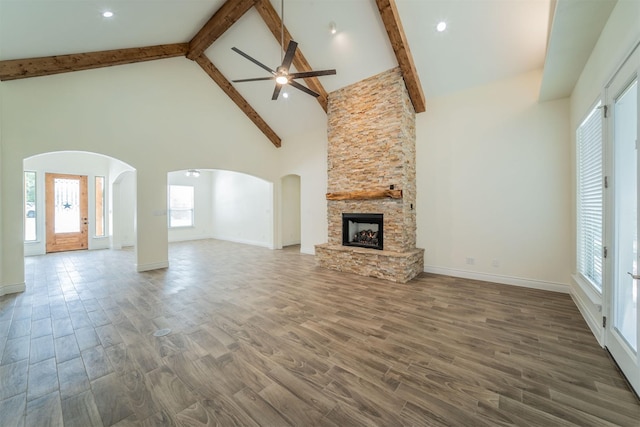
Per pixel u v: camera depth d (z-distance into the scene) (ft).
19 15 9.62
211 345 8.04
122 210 27.71
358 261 16.07
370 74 15.85
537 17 11.01
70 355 7.55
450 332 8.73
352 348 7.80
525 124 13.21
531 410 5.42
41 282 14.82
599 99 8.27
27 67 12.50
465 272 15.12
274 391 6.04
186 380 6.44
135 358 7.39
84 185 26.17
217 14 14.69
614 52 6.97
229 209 33.19
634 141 6.49
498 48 12.51
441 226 15.85
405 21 12.69
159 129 17.67
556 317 9.82
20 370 6.87
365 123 16.33
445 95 15.48
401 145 14.88
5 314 10.44
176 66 18.29
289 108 21.11
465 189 14.99
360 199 16.55
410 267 14.75
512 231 13.69
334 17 13.56
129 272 17.03
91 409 5.54
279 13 14.02
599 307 8.05
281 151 25.17
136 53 15.55
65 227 25.27
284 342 8.18
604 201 7.50
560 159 12.46
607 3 6.82
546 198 12.82
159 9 12.48
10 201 12.92
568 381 6.28
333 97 17.97
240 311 10.60
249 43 16.53
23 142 13.15
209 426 5.09
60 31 11.41
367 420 5.21
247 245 28.96
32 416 5.34
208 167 20.15
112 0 10.57
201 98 19.65
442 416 5.28
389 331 8.82
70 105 14.37
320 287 13.61
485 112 14.25
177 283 14.55
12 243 13.00
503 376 6.49
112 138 15.81
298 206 29.27
